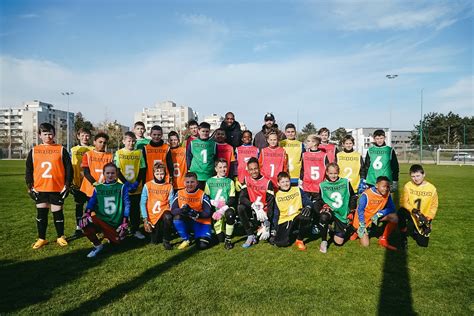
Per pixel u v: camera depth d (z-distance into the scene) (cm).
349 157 714
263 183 580
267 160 672
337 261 457
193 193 557
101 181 613
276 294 348
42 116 9338
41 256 473
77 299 336
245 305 323
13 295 345
